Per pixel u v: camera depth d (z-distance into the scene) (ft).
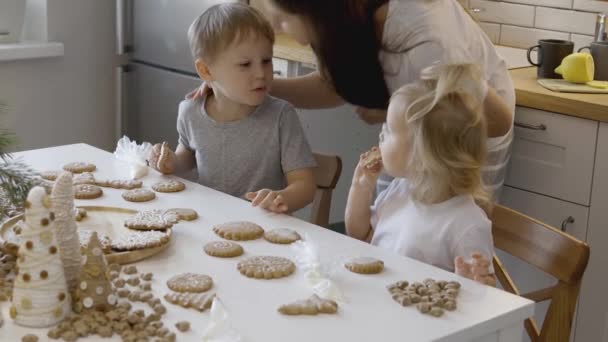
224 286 4.15
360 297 4.08
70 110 11.30
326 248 4.74
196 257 4.53
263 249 4.69
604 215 7.47
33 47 10.51
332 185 6.53
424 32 5.58
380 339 3.64
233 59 6.08
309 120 10.18
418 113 4.84
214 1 10.12
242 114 6.44
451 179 4.90
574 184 7.60
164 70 11.12
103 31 11.40
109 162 6.26
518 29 9.89
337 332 3.69
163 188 5.68
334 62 5.89
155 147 6.23
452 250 4.97
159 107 11.29
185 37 10.68
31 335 3.58
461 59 5.62
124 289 4.00
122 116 11.77
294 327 3.73
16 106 10.71
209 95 6.57
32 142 11.00
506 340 4.05
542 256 5.17
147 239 4.56
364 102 6.15
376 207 5.65
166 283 4.15
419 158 4.90
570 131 7.54
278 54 9.39
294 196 6.04
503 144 6.80
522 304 4.06
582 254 4.93
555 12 9.51
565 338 5.06
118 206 5.31
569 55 8.16
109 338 3.60
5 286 4.03
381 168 5.57
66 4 10.96
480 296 4.14
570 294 5.00
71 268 4.04
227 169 6.45
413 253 5.08
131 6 11.41
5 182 4.60
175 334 3.63
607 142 7.32
